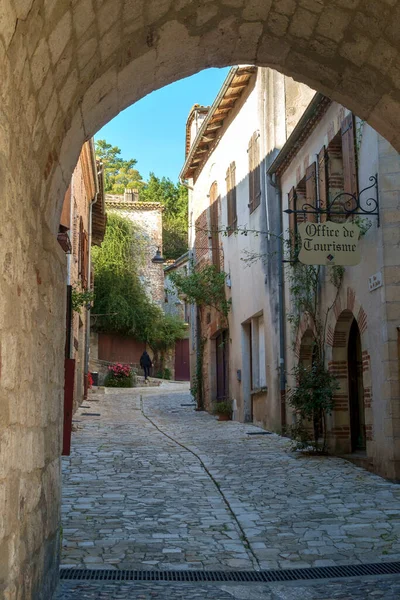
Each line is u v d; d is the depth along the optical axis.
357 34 5.51
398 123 6.19
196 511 8.24
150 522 7.68
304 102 16.52
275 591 5.45
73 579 5.62
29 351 3.80
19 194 3.45
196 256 23.91
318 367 12.41
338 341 12.35
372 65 5.76
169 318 38.16
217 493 9.27
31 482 3.91
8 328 3.18
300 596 5.30
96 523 7.57
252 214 17.94
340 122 11.79
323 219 12.72
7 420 3.17
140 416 20.69
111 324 35.72
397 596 5.23
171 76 6.01
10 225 3.19
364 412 12.01
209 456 12.34
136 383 34.03
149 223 38.50
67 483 9.71
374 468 10.47
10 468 3.25
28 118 3.57
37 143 3.92
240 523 7.68
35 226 4.06
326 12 5.39
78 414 19.91
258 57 6.23
